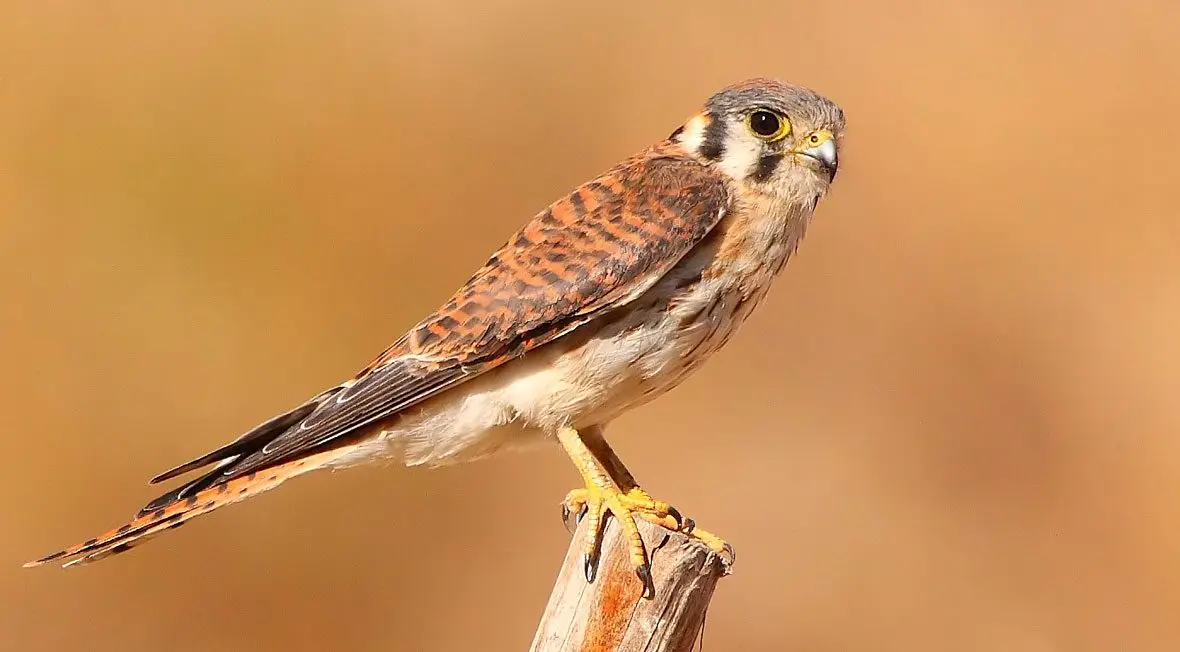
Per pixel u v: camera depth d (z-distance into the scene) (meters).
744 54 20.83
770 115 9.30
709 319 9.10
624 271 8.87
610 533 8.30
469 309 9.03
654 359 9.03
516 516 17.19
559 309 8.87
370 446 9.38
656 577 7.96
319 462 9.34
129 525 9.01
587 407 9.10
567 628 8.12
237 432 16.86
